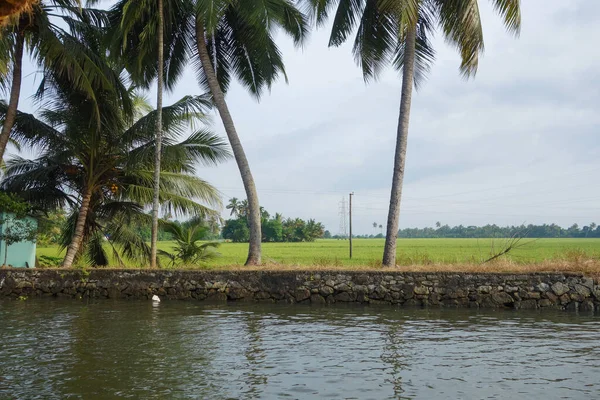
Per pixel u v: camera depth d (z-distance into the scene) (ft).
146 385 23.49
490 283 49.73
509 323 40.60
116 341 33.37
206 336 35.19
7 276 58.59
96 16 68.80
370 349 31.12
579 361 28.09
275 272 54.29
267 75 69.67
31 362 27.63
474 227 623.77
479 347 31.63
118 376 24.98
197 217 80.53
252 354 29.76
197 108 70.54
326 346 31.96
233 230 360.07
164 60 72.38
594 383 23.93
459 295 49.98
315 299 52.80
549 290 48.62
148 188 74.64
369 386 23.47
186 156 71.87
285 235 387.34
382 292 51.60
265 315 44.88
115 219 80.38
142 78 71.15
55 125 70.54
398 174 60.49
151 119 69.36
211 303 52.90
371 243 322.14
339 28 65.16
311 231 417.08
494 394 22.33
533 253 134.10
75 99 70.18
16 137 71.72
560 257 59.36
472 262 62.18
